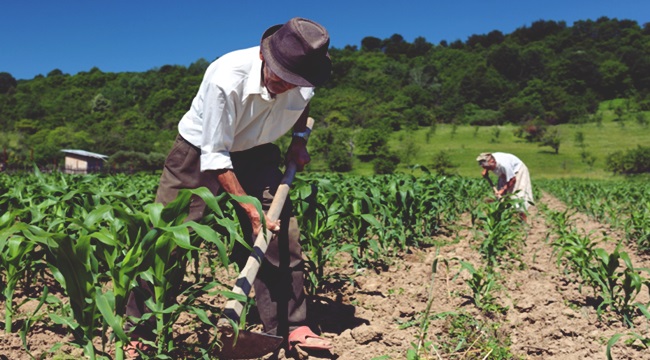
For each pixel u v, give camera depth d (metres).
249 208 2.98
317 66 2.88
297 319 3.21
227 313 2.64
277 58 2.82
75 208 4.47
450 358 3.10
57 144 102.62
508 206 6.00
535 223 10.09
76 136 106.25
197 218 3.15
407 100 144.25
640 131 102.31
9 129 138.38
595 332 3.60
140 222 2.63
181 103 145.12
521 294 4.54
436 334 3.46
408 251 6.21
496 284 4.68
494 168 9.25
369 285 4.58
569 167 73.06
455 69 177.50
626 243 7.63
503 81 157.75
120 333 2.31
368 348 3.24
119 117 148.88
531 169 72.88
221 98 2.86
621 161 66.81
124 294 2.52
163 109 146.38
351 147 91.81
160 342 2.73
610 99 147.38
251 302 2.76
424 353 3.11
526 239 7.58
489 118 130.12
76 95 169.88
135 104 163.75
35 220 3.76
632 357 3.20
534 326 3.74
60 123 143.50
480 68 157.88
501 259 6.03
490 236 5.42
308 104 3.64
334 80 173.25
